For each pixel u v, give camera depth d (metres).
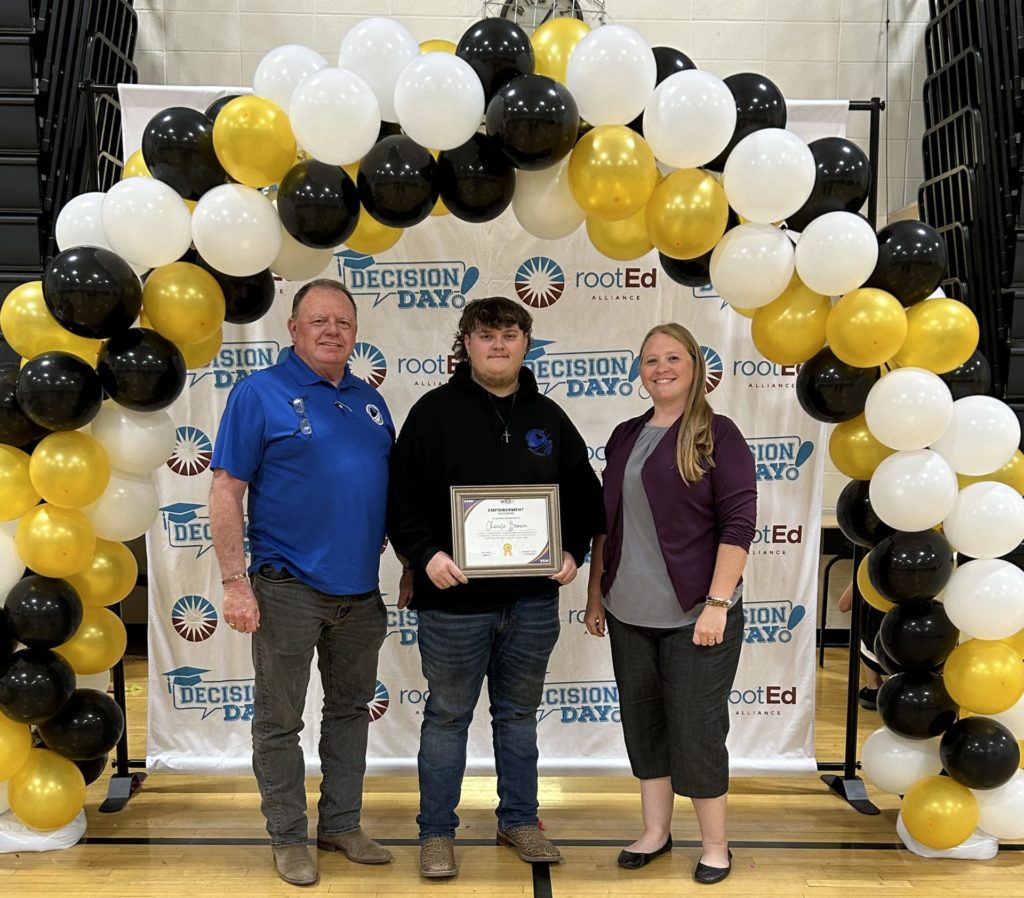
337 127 1.90
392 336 2.77
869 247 2.02
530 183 2.11
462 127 1.92
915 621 2.22
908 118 4.06
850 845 2.44
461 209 2.02
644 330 2.79
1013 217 3.27
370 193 1.96
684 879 2.25
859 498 2.31
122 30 3.62
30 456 2.15
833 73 4.02
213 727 2.86
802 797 2.77
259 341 2.75
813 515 2.85
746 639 2.88
